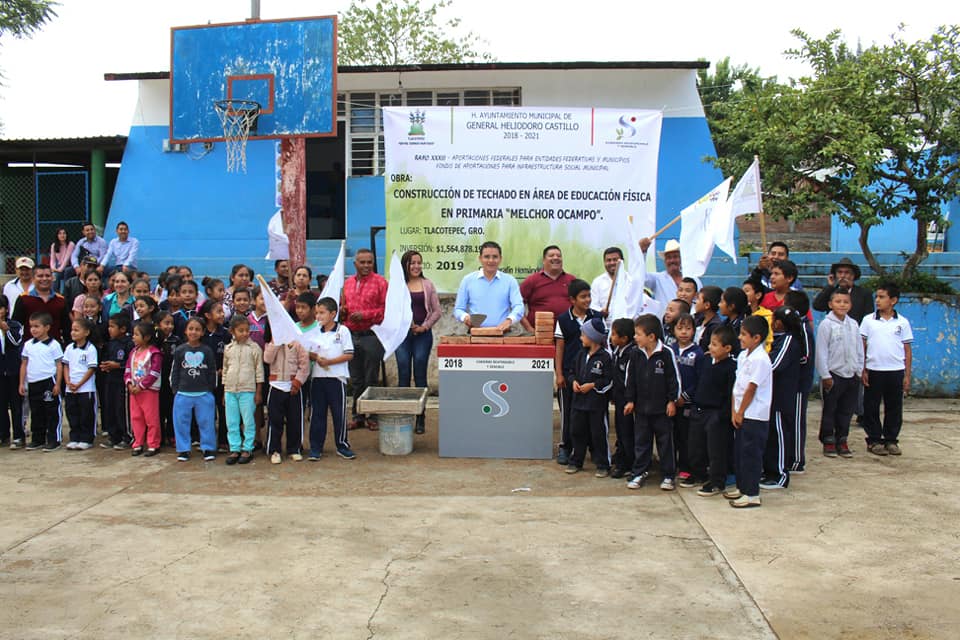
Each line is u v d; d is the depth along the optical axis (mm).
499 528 5582
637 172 9953
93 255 12688
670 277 8688
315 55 10320
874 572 4754
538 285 8508
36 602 4363
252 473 7121
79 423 8070
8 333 8062
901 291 10625
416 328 8547
